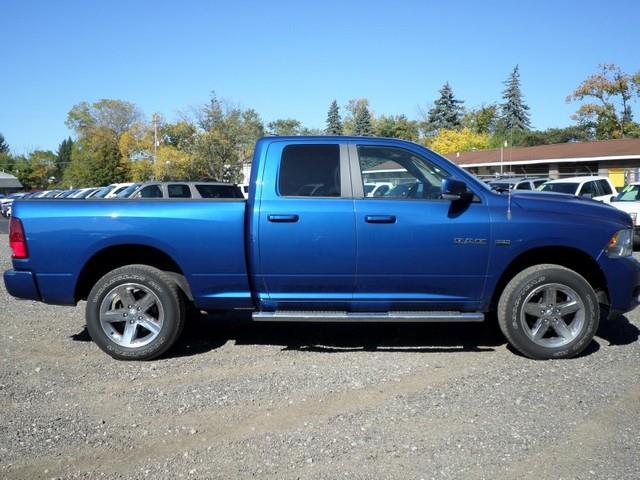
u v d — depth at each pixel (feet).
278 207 17.20
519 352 17.95
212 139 154.61
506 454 11.57
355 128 261.03
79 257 17.40
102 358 17.90
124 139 215.51
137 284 17.49
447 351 18.33
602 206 18.03
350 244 17.06
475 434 12.43
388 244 17.02
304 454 11.68
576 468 11.01
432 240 16.99
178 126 160.25
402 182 17.70
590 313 16.99
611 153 108.78
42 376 16.30
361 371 16.44
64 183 284.82
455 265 17.10
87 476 10.96
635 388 14.89
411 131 246.68
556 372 16.17
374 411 13.69
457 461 11.32
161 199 17.72
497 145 197.36
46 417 13.56
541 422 12.98
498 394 14.61
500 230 16.97
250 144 160.76
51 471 11.16
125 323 17.65
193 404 14.25
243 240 17.22
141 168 193.47
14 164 309.63
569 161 113.70
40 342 19.58
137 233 17.29
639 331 20.24
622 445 11.89
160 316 17.57
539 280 16.92
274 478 10.80
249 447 12.02
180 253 17.31
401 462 11.30
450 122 236.63
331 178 17.52
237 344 19.36
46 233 17.38
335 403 14.20
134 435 12.62
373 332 20.79
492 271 17.13
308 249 17.13
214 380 15.88
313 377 15.99
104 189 79.92
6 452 11.89
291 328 21.43
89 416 13.61
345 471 11.00
